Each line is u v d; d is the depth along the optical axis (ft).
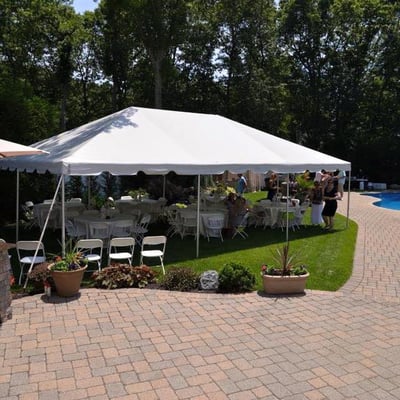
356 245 34.94
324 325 18.02
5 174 46.70
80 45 94.53
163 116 36.68
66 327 17.37
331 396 12.55
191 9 78.28
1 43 71.05
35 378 13.34
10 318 18.22
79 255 22.36
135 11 70.95
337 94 114.01
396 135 111.96
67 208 38.50
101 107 106.22
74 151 26.63
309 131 117.19
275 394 12.60
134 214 39.27
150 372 13.82
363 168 111.86
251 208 44.45
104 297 21.09
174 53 96.58
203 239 37.01
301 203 49.60
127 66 98.02
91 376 13.50
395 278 25.29
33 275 21.70
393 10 110.01
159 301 20.66
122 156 26.96
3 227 42.14
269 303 20.62
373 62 115.03
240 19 94.84
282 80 105.50
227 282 22.39
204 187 68.95
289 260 23.85
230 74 97.04
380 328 17.79
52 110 53.42
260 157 33.86
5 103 46.75
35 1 70.64
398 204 80.28
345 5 110.01
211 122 38.91
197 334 16.89
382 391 12.90
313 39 113.39
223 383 13.19
